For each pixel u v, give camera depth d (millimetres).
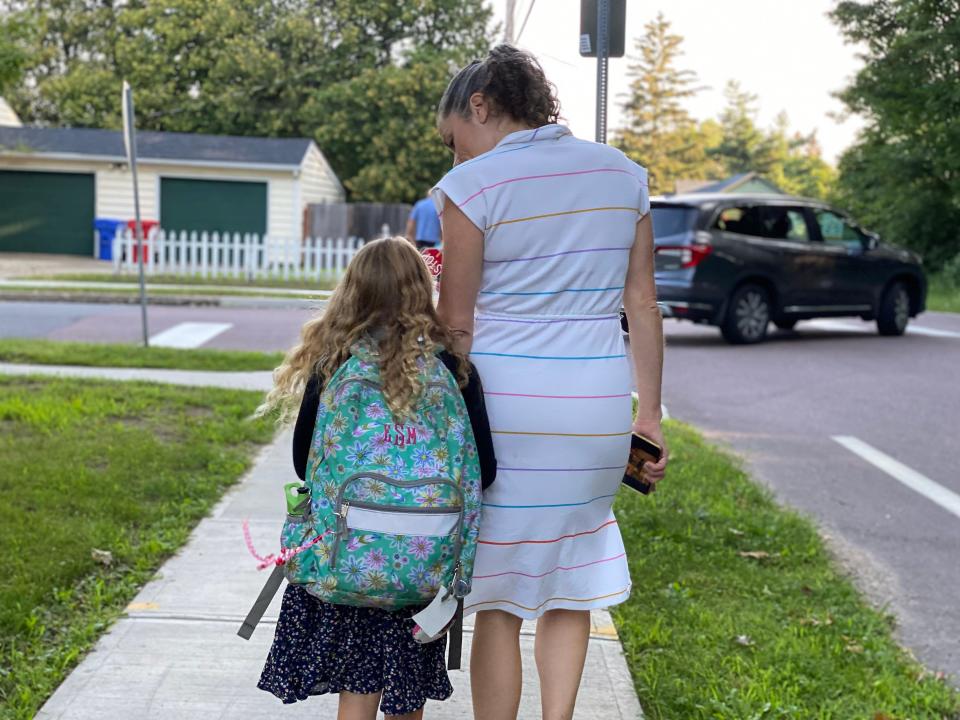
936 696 3744
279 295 18828
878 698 3725
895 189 30438
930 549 5617
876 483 6957
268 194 28062
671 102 76625
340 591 2523
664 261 13367
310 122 32000
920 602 4859
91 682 3521
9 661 3633
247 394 8508
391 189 31750
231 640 3883
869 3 28156
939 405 9711
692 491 6078
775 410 9375
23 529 4789
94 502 5270
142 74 31828
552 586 2854
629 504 5766
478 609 2832
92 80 32406
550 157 2721
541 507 2756
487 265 2738
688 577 4816
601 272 2760
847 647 4160
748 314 13570
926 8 27047
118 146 28062
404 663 2648
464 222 2693
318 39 31297
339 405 2568
